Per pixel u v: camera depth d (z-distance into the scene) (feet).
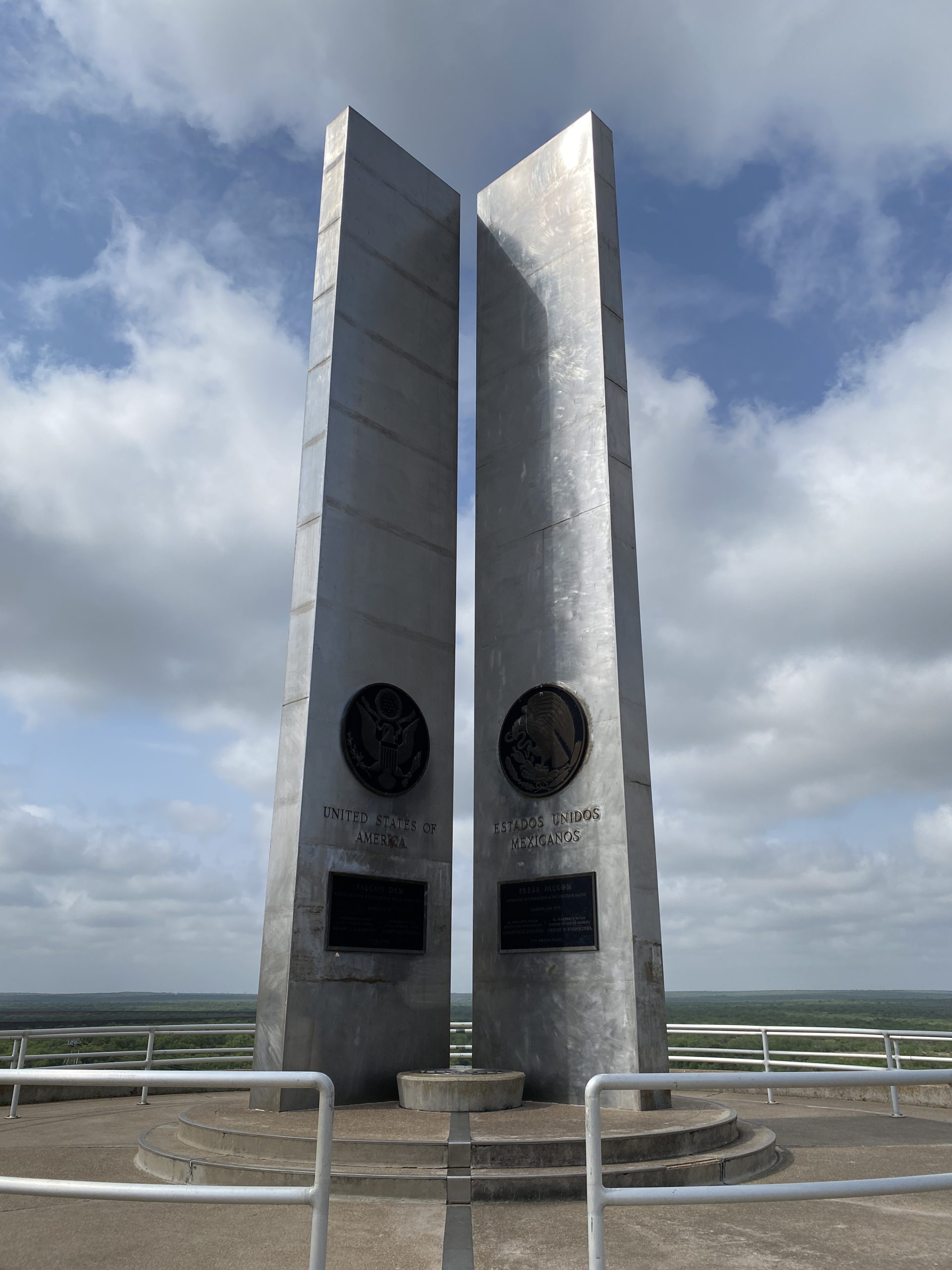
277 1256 17.37
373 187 45.96
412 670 41.19
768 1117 37.06
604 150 46.26
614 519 39.68
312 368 42.63
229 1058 44.32
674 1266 16.93
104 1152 28.45
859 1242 18.58
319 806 35.78
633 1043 32.83
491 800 40.52
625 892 34.58
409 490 43.47
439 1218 20.49
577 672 38.78
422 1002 37.24
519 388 45.47
